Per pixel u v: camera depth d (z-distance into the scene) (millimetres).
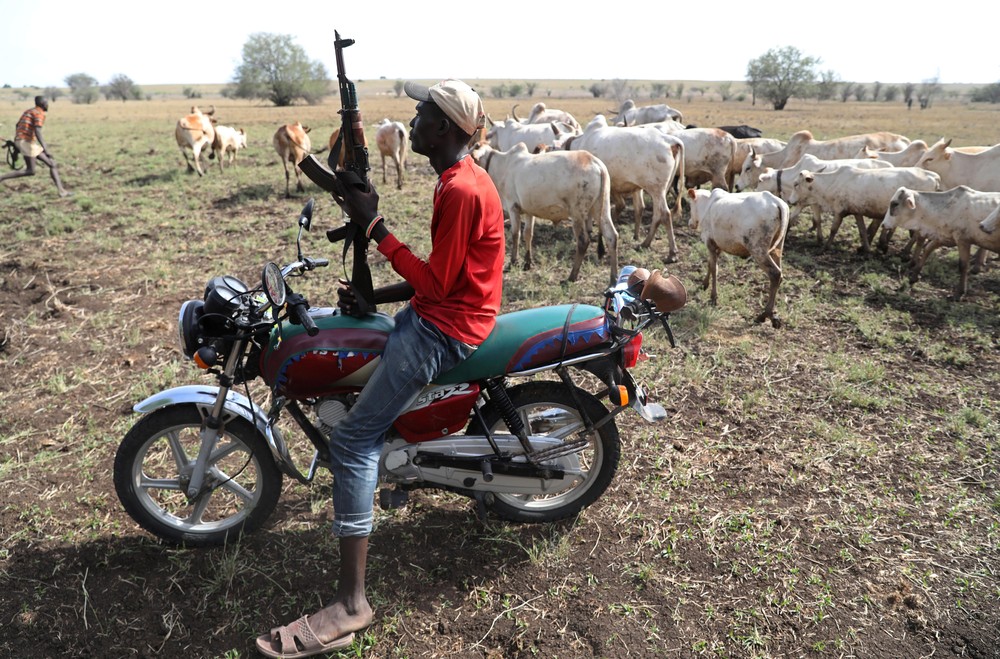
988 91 83250
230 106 66250
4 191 13242
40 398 4879
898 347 5934
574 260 7824
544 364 3080
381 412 2764
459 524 3578
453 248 2482
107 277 7543
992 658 2777
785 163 12523
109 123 33438
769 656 2797
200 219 10695
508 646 2852
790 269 8344
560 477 3324
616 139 8945
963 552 3363
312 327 2762
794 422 4617
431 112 2482
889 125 36000
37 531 3473
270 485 3342
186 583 3162
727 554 3361
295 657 2709
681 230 10383
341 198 2594
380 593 3105
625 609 3021
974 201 7090
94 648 2814
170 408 3195
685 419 4656
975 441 4375
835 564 3293
